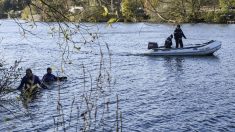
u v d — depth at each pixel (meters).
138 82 26.05
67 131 15.23
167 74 29.48
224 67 33.03
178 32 39.16
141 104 20.11
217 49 39.69
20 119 16.47
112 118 16.83
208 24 74.19
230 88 24.53
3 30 64.56
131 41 51.25
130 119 17.36
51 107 18.83
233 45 48.44
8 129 15.57
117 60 35.62
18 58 36.53
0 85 17.20
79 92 22.14
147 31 64.62
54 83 23.77
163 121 17.30
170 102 20.77
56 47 43.69
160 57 38.50
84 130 7.69
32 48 43.62
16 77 21.75
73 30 5.57
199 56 39.19
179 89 24.12
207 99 21.55
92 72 28.56
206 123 17.09
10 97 17.31
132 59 36.66
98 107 18.22
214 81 26.83
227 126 16.70
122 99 20.80
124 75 28.44
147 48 42.25
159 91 23.47
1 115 16.56
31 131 15.60
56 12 5.33
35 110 17.97
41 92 21.34
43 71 30.14
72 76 26.53
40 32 54.31
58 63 33.59
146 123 16.94
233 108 19.62
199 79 27.56
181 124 16.92
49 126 16.16
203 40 53.91
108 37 55.38
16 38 54.06
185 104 20.36
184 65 33.88
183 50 39.09
